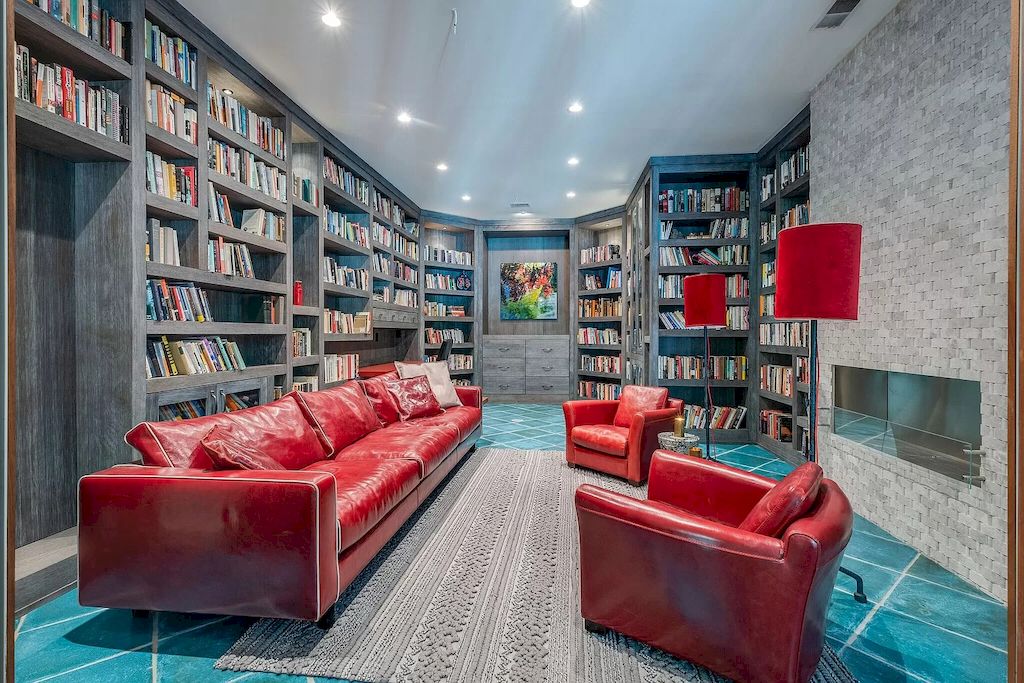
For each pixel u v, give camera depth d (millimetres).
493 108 3645
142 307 2334
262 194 3240
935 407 2354
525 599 1917
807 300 1920
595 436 3568
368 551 2023
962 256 2158
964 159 2143
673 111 3713
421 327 6645
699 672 1513
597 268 7316
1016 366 765
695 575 1466
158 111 2463
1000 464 1981
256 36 2770
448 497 3115
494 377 7523
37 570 1905
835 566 1412
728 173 4820
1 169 726
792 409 4031
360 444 2920
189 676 1501
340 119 3844
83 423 2330
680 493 2080
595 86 3324
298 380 3855
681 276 4852
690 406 4863
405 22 2623
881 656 1628
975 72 2086
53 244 2242
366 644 1642
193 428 2029
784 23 2664
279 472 1729
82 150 2166
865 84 2812
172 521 1664
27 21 1851
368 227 5008
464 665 1540
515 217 7254
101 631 1730
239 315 3396
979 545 2074
